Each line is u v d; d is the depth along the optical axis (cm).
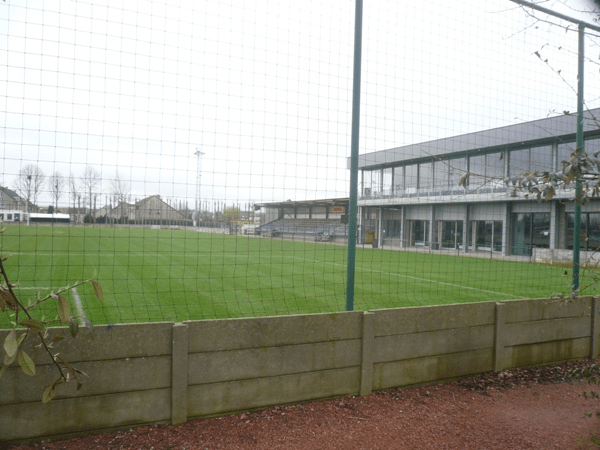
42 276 1175
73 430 289
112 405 298
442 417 343
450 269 1582
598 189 276
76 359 289
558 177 271
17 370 278
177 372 311
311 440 297
